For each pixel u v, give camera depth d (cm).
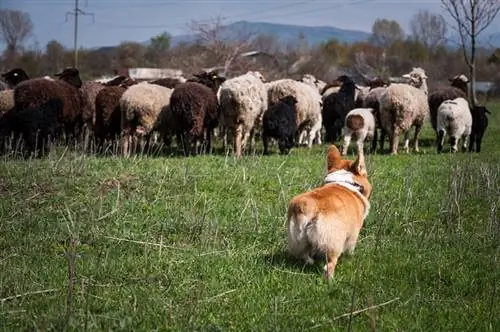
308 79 3359
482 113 2252
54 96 2030
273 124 2070
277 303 710
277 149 2300
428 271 840
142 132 2019
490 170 1441
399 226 1067
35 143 1952
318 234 793
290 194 1279
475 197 1245
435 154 2131
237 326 666
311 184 1332
